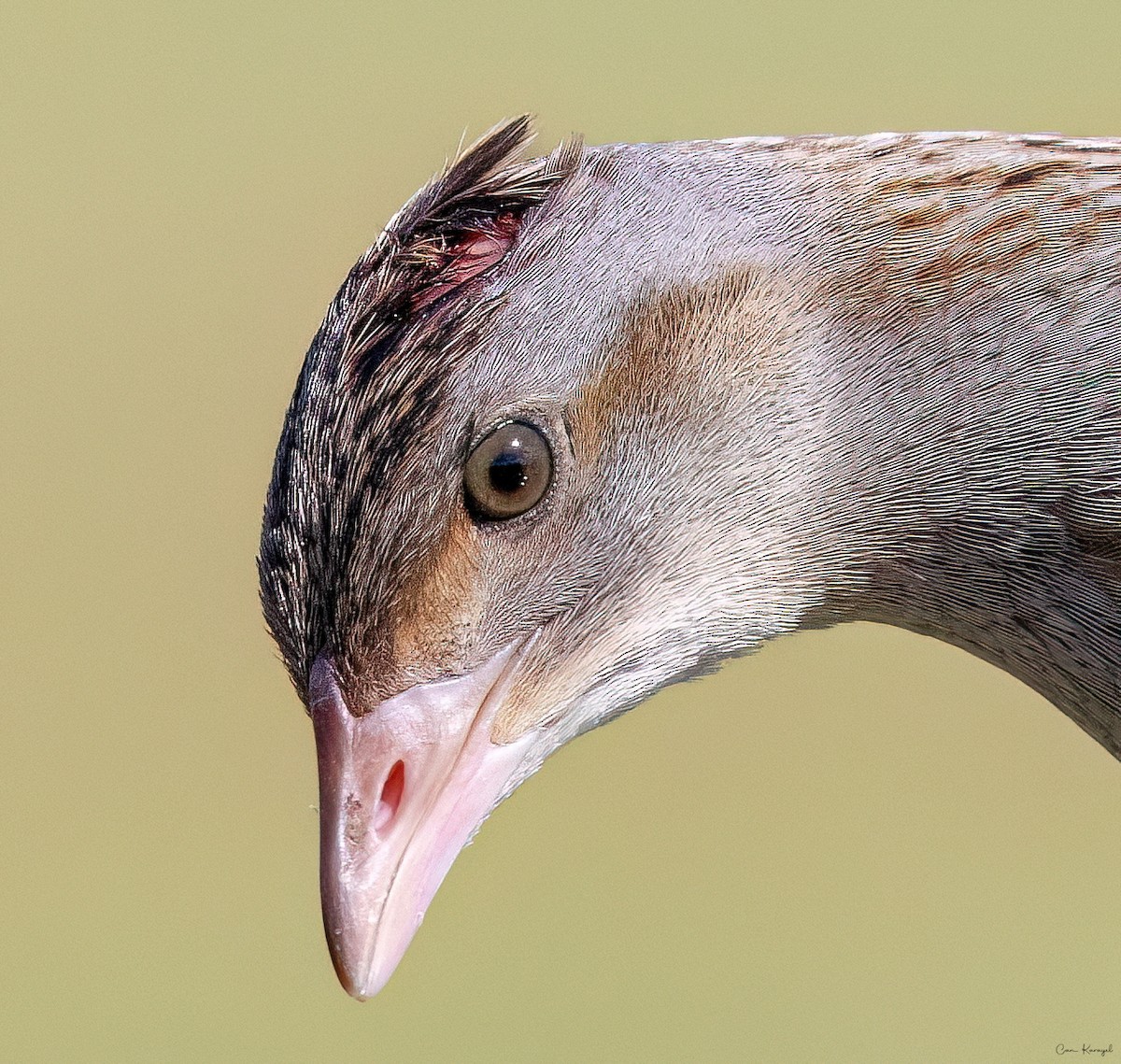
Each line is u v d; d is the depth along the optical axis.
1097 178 1.84
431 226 1.84
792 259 1.85
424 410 1.84
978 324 1.84
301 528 1.84
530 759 1.84
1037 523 1.85
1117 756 1.85
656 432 1.84
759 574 1.85
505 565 1.84
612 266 1.84
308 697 1.84
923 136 1.85
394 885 1.84
